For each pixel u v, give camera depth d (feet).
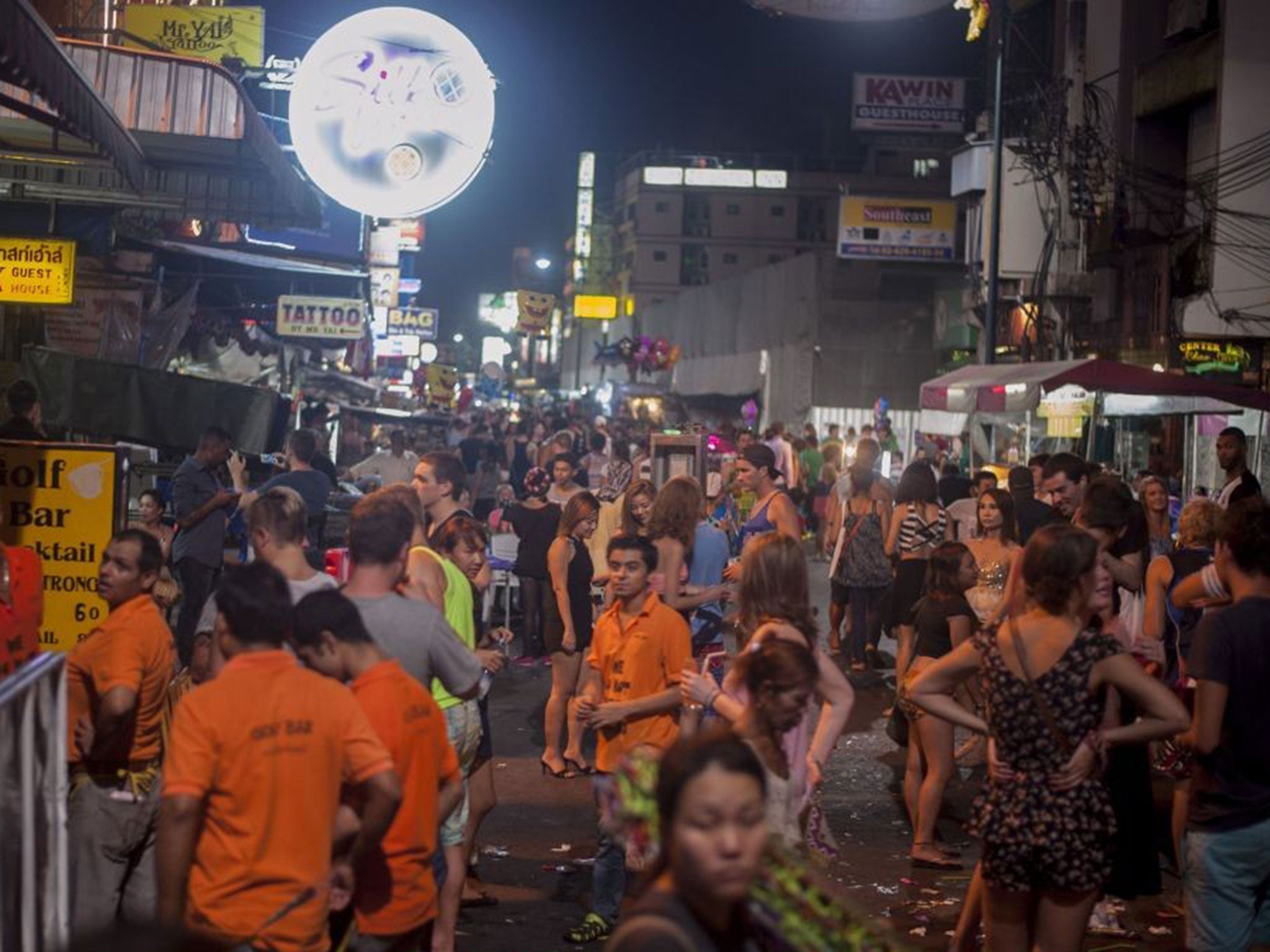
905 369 155.43
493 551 53.31
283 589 15.08
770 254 372.38
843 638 54.70
